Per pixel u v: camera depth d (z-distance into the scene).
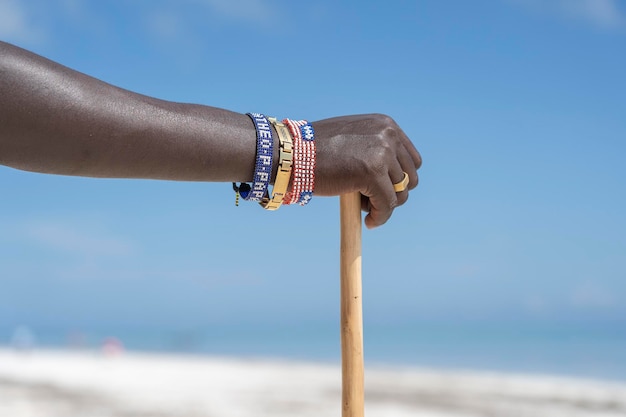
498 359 43.78
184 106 1.87
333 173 2.00
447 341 67.56
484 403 16.08
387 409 14.92
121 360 34.50
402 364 38.53
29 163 1.65
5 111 1.55
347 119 2.09
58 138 1.62
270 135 1.94
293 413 13.84
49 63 1.64
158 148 1.76
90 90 1.67
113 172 1.75
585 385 21.03
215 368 27.12
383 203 2.11
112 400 15.75
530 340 67.62
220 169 1.89
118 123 1.69
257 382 20.42
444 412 14.57
